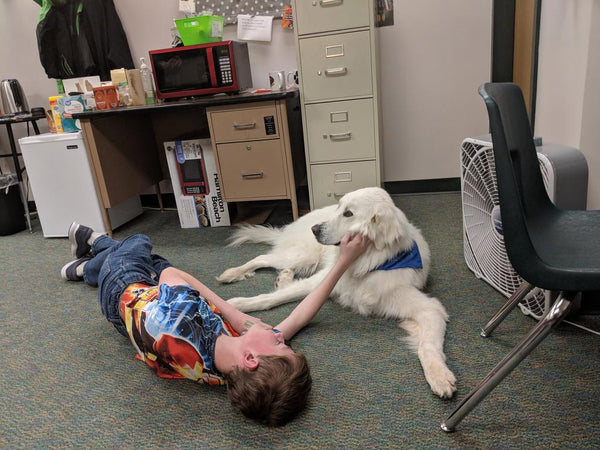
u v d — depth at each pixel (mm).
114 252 1881
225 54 2826
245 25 3324
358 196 1698
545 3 2311
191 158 3035
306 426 1225
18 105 3508
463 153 1901
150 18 3441
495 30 3082
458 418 1123
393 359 1479
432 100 3328
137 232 3203
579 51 1819
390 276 1690
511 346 1479
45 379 1566
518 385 1294
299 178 3277
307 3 2617
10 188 3359
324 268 1981
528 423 1155
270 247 2658
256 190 2895
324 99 2783
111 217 3262
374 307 1736
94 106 3113
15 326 1964
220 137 2803
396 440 1146
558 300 968
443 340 1518
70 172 3014
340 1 2578
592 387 1257
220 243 2811
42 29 3254
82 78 3277
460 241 2473
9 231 3387
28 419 1370
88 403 1420
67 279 2420
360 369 1445
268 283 2146
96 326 1910
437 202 3248
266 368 1161
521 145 1199
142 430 1278
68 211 3127
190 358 1329
